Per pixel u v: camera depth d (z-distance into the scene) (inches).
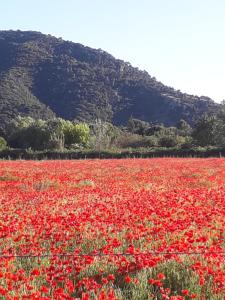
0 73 6958.7
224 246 399.9
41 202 617.0
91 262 337.1
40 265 343.6
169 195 652.7
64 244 392.2
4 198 648.4
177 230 422.9
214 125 2805.1
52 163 1433.3
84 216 489.4
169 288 302.2
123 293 304.7
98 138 2596.0
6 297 273.7
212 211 511.5
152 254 345.4
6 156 2240.4
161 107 6146.7
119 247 386.0
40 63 7332.7
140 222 478.3
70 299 271.3
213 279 308.7
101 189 767.7
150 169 1127.6
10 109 5541.3
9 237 414.3
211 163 1331.2
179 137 2974.9
